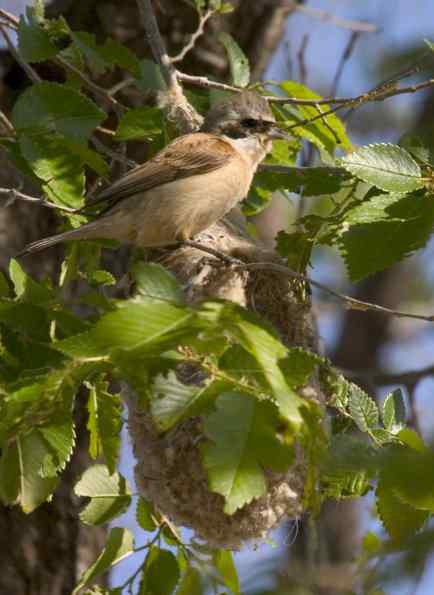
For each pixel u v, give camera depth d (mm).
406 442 9383
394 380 16297
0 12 11820
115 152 12562
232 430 7410
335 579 12188
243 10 14578
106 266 13719
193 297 10570
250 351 7191
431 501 7988
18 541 12938
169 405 7520
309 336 10859
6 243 13281
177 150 11445
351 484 8758
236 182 11695
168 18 14172
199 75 14547
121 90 13742
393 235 9812
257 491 7398
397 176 9688
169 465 9828
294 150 13195
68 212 10422
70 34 11477
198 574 10438
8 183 13352
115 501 9906
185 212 11219
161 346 7250
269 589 12023
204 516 9852
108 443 8680
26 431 8219
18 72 13938
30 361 8867
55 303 9094
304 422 7453
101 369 7875
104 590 10328
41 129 10203
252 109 12211
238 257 11086
